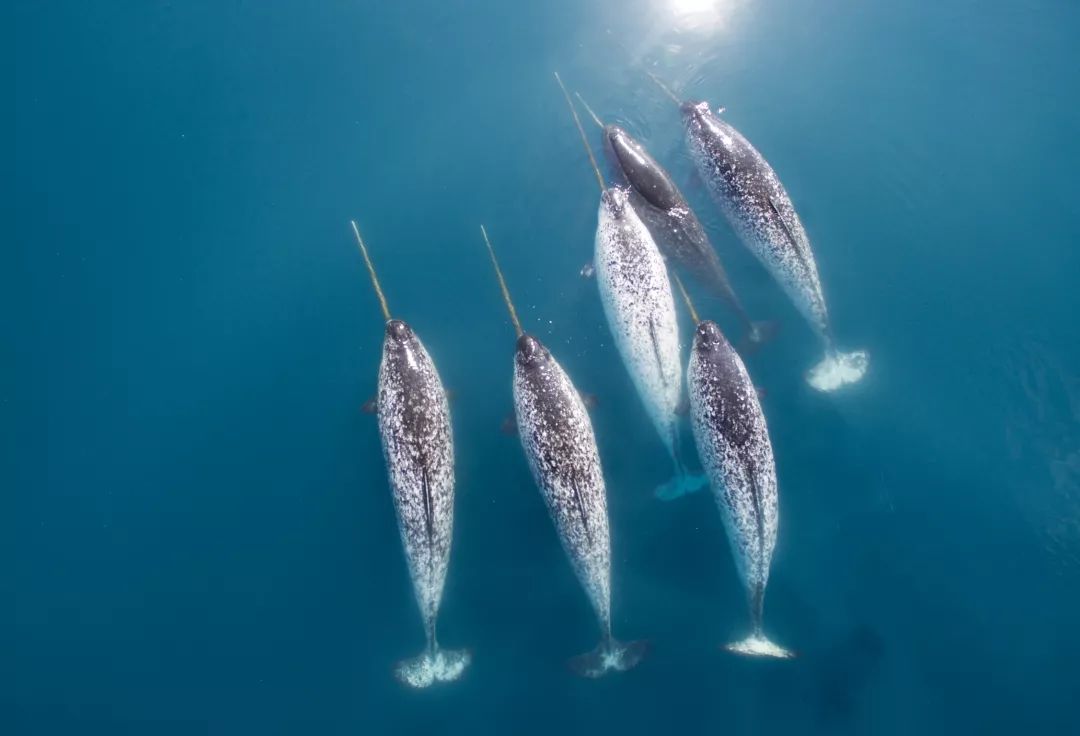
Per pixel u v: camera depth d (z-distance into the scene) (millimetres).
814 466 15953
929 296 17125
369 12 21281
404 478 14711
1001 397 16125
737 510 14609
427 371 15789
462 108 19953
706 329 15688
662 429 16062
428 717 14844
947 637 14680
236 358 17750
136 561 16484
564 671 14930
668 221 17469
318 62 20750
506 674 14953
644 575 15469
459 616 15406
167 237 18984
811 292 16531
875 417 16172
